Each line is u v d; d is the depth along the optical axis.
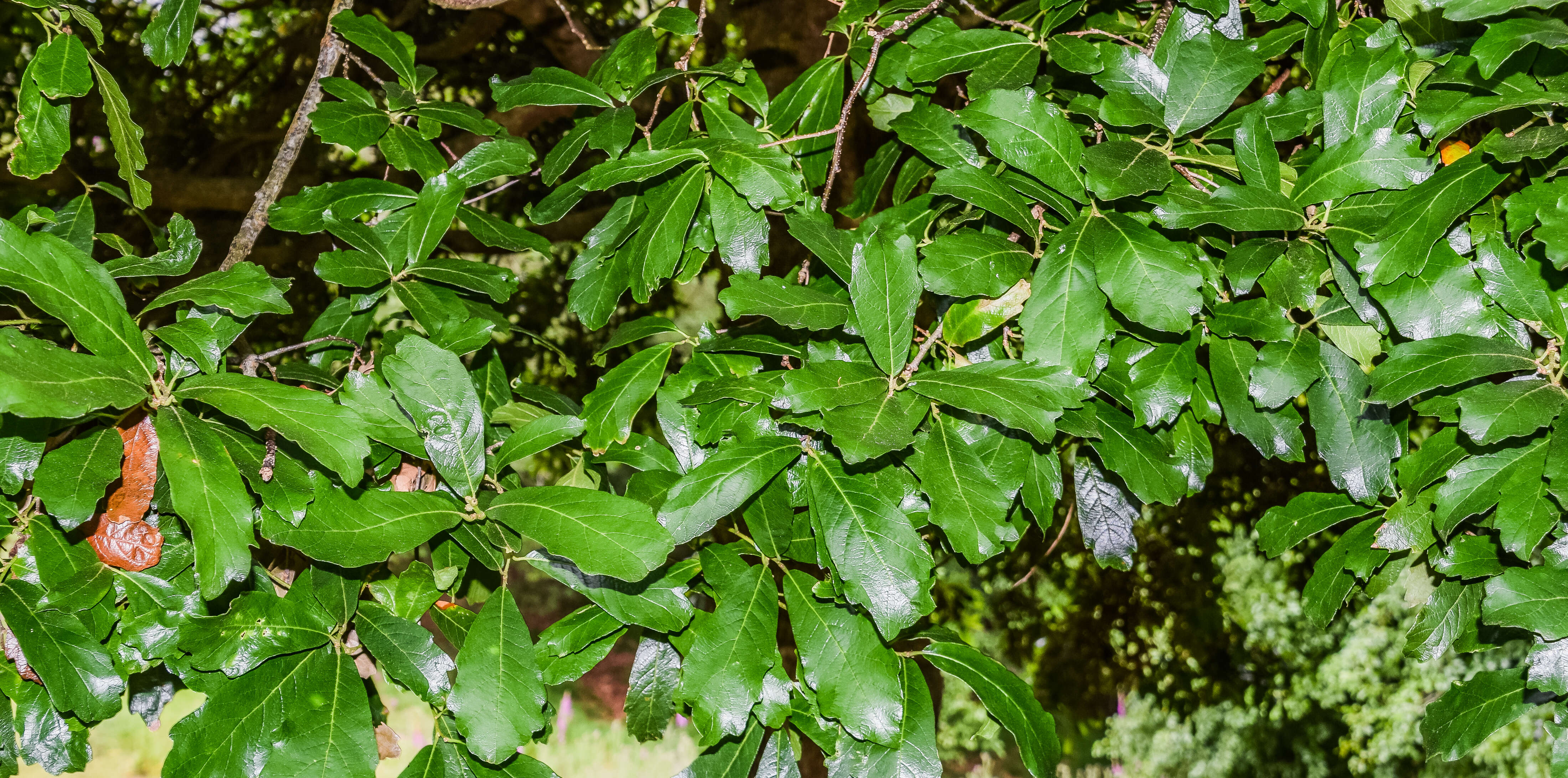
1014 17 1.04
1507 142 0.87
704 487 0.89
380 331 1.31
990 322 0.93
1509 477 0.89
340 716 0.88
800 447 0.91
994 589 3.17
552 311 2.74
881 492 0.91
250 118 2.66
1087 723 3.62
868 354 0.96
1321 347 0.96
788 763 0.92
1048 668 2.90
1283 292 0.92
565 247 2.93
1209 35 0.94
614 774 3.90
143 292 1.21
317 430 0.85
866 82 1.04
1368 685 3.94
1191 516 2.51
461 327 0.96
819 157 1.08
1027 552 2.19
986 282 0.90
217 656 0.87
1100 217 0.91
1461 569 0.94
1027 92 0.93
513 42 2.61
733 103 2.14
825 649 0.90
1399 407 0.98
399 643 0.90
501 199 2.53
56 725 0.92
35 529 0.91
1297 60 1.20
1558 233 0.86
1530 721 3.44
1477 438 0.86
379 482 0.97
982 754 4.53
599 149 1.02
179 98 2.54
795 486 0.93
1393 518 0.96
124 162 1.05
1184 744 4.42
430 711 0.91
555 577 0.91
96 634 0.91
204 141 2.64
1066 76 1.02
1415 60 0.95
